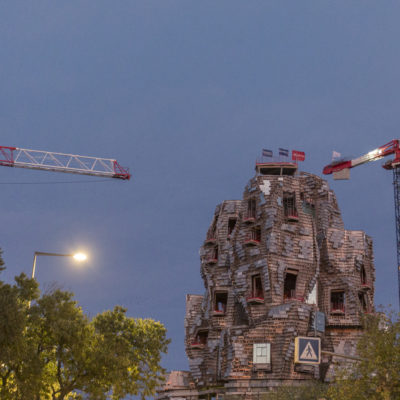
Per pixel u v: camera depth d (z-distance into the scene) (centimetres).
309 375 13800
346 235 16188
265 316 14675
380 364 6031
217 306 17125
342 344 14788
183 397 15738
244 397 13788
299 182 16300
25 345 6116
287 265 15138
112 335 7781
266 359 13938
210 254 17000
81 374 6838
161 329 8562
